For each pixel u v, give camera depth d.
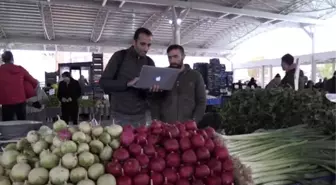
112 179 1.11
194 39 17.11
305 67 15.45
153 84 2.15
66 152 1.11
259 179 1.34
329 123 1.69
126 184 1.14
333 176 1.50
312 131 1.69
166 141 1.27
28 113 5.72
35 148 1.17
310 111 1.76
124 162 1.18
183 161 1.26
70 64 10.82
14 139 1.99
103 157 1.18
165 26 14.24
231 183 1.30
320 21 13.70
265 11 13.02
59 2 9.99
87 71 10.91
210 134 1.42
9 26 12.88
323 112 1.72
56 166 1.09
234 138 1.50
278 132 1.60
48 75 11.13
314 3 12.48
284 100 1.87
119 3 11.01
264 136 1.54
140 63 2.47
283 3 12.27
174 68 2.30
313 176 1.45
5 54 3.74
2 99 3.73
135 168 1.16
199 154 1.27
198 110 2.51
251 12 11.96
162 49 17.75
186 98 2.49
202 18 13.49
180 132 1.30
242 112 1.98
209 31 15.87
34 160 1.15
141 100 2.51
